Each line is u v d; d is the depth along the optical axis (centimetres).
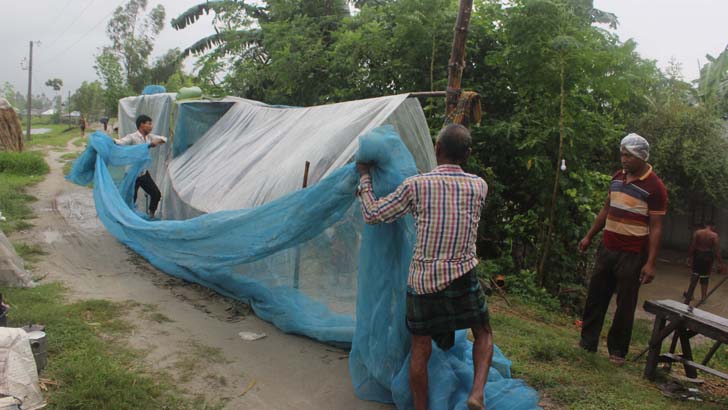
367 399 372
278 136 657
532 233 971
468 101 484
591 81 839
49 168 1545
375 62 1054
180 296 568
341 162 473
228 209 590
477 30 943
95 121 6000
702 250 1156
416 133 501
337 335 442
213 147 798
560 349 483
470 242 314
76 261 678
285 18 1341
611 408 380
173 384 374
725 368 593
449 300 308
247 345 450
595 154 1248
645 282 460
